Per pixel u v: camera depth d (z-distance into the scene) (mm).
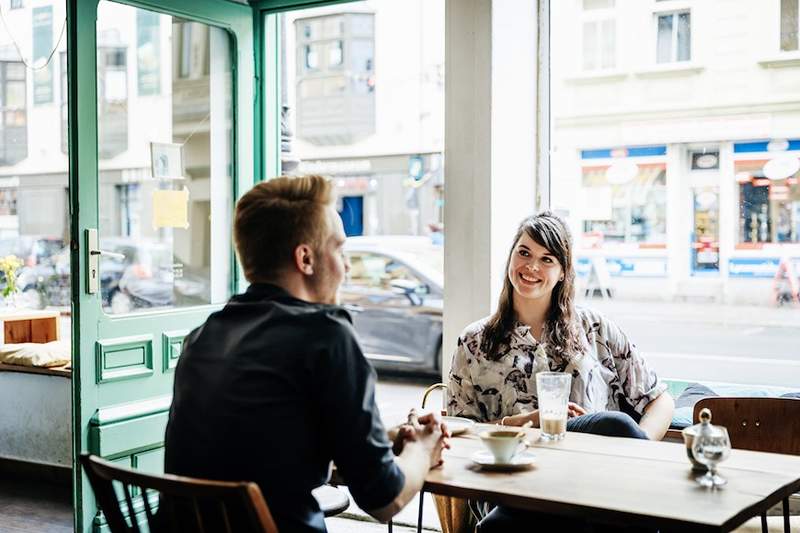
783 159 5637
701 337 6277
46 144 8430
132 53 3799
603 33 6410
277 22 4363
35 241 8695
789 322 5867
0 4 5121
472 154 3801
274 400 1617
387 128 10430
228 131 4262
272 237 1735
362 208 10578
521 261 2705
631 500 1704
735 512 1620
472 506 2867
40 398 4480
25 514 4152
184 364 1703
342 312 1721
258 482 1609
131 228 3789
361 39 10531
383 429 1685
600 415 2430
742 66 5723
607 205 6582
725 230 6086
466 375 2781
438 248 7895
